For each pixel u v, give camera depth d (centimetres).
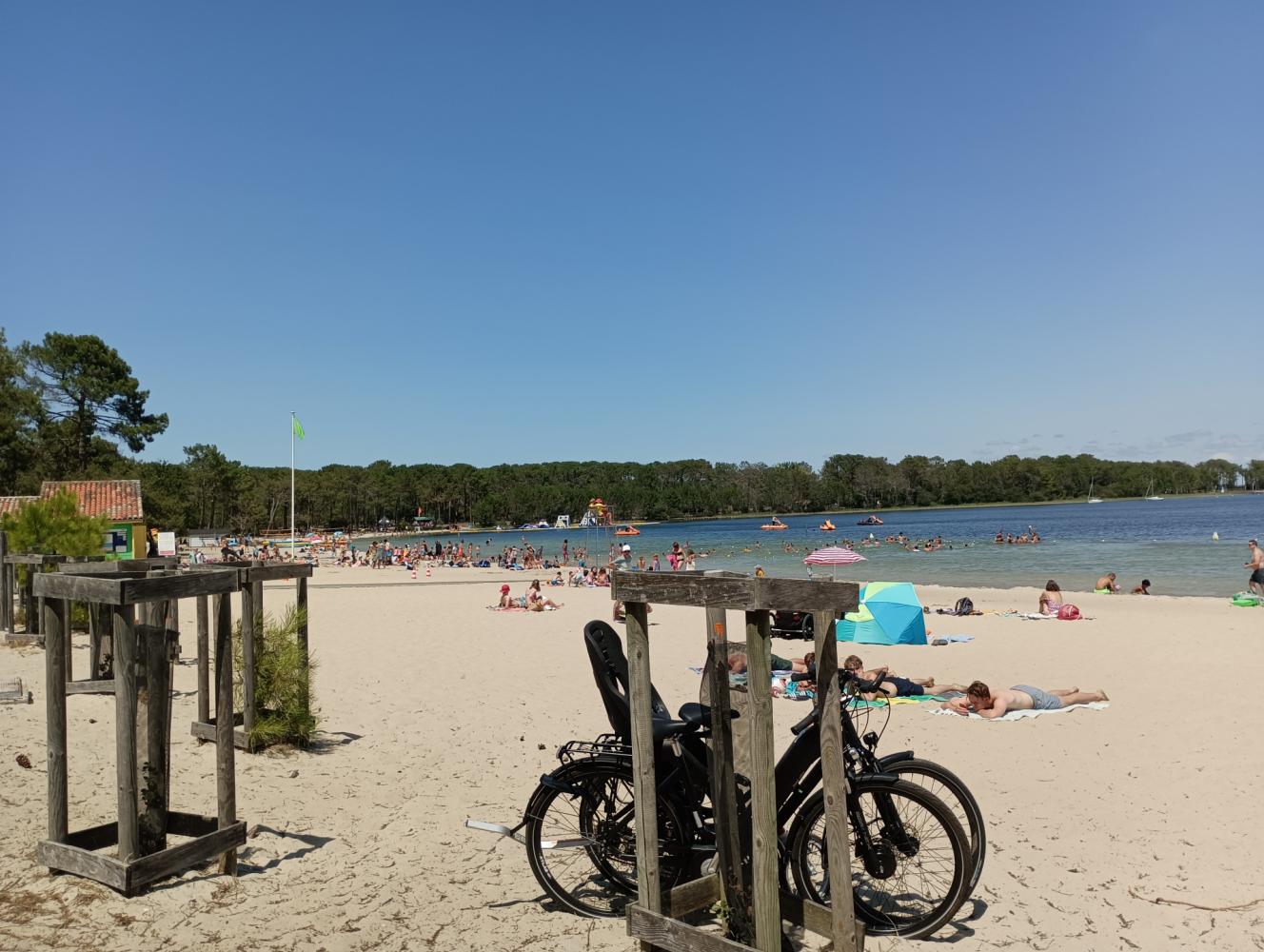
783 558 5912
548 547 8812
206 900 443
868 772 415
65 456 6081
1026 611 2328
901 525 11712
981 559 5031
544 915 445
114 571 711
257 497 11550
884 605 1716
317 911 440
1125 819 628
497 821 608
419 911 446
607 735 480
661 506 18612
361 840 556
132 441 6444
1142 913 458
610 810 465
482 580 4153
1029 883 500
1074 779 743
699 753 436
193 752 753
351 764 764
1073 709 1048
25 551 1495
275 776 701
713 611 388
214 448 10681
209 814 586
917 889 459
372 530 16100
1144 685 1212
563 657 1517
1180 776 746
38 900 425
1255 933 434
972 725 966
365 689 1170
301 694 809
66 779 467
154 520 7212
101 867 440
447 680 1262
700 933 362
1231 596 2803
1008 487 19988
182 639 1530
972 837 418
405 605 2666
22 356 5859
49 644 463
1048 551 5531
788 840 418
